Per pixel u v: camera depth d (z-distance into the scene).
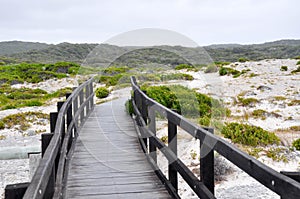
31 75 32.09
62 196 3.37
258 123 11.24
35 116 13.39
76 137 5.85
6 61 54.09
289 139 8.84
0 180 6.66
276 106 13.99
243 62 33.09
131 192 3.58
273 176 1.56
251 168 1.79
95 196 3.47
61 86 27.36
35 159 6.45
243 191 5.47
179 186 5.86
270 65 30.20
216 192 5.53
